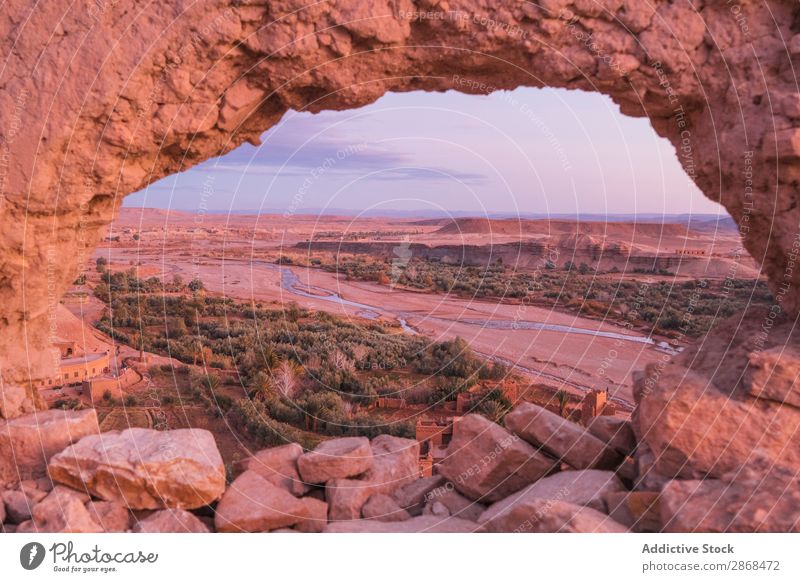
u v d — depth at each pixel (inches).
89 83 193.8
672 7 201.5
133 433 202.4
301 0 195.2
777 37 199.8
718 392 189.9
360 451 216.1
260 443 820.0
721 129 207.2
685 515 166.2
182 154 229.1
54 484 187.6
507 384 979.3
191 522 184.5
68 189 202.2
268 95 218.8
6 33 195.6
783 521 158.7
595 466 212.7
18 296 215.0
